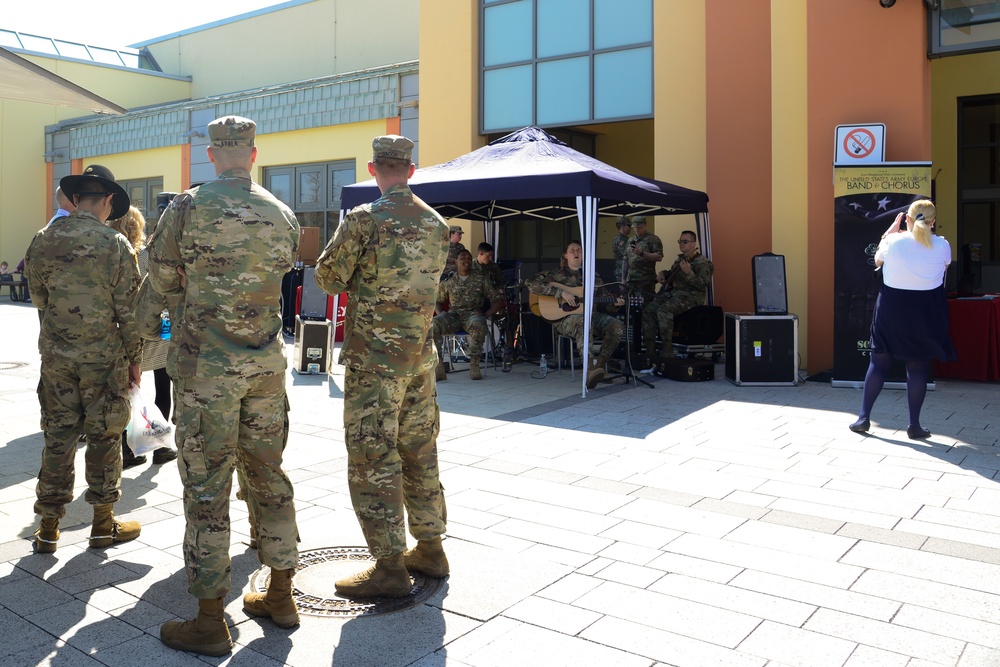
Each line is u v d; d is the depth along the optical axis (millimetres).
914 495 4676
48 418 3740
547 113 12156
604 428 6488
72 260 3668
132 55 24578
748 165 10523
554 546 3879
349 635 2994
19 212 22062
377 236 3199
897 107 8719
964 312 8719
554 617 3135
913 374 6035
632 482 4945
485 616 3143
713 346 9641
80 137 21328
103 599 3279
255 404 3008
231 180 2996
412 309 3271
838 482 4941
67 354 3674
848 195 8320
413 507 3486
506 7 12445
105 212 3936
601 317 8609
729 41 10570
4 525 4152
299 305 9969
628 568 3611
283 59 21047
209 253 2875
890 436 6164
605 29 11594
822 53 9047
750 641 2936
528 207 10258
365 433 3256
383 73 15148
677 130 10977
